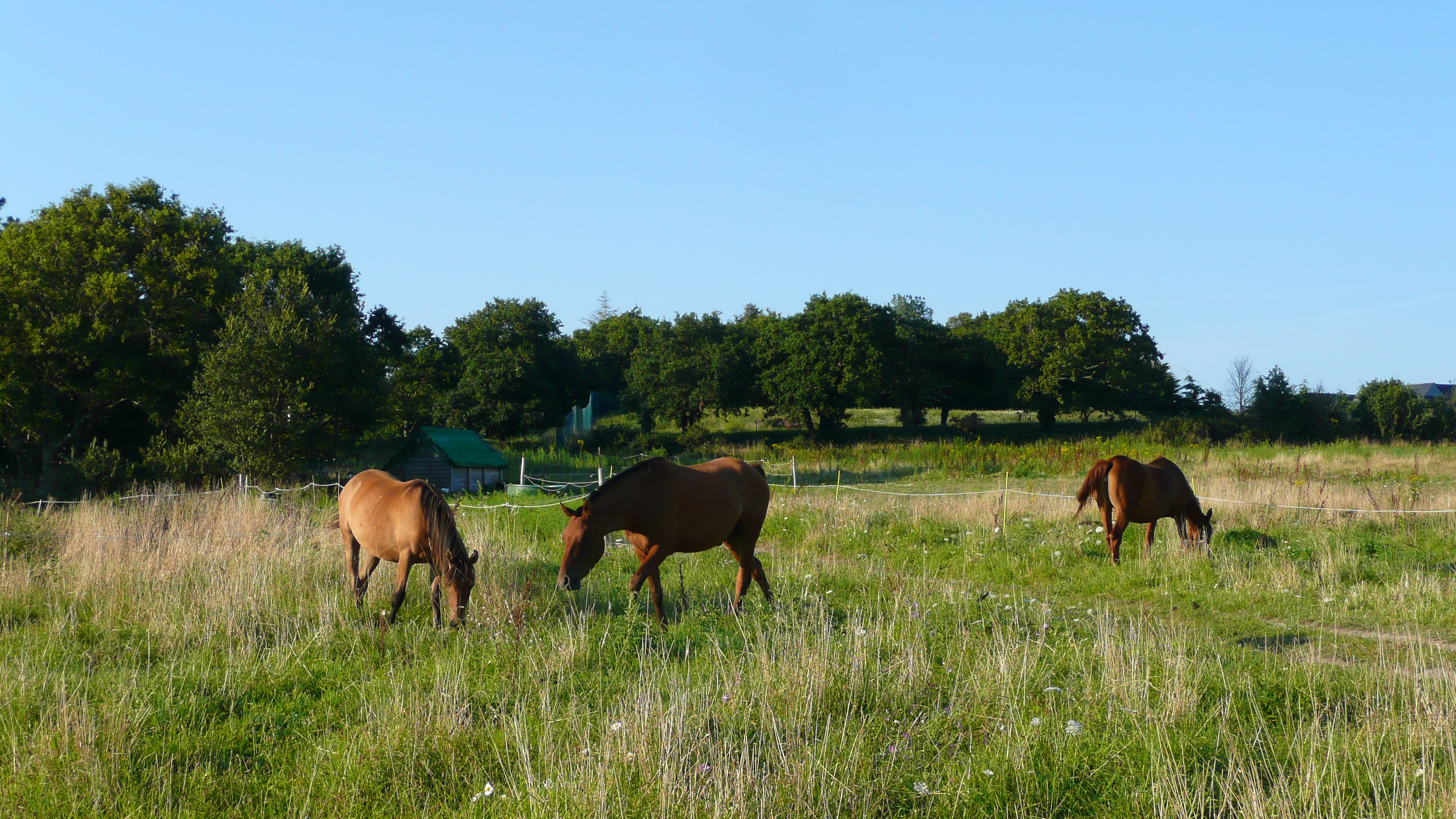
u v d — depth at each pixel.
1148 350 64.25
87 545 10.77
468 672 6.48
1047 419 65.81
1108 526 11.95
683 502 8.37
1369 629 8.45
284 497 19.98
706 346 67.44
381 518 8.38
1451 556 11.58
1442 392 84.19
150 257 31.92
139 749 5.15
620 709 5.51
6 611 8.48
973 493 21.28
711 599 9.45
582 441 51.19
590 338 99.69
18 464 32.12
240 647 7.22
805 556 12.83
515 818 4.17
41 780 4.63
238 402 26.06
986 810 4.36
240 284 34.22
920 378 66.81
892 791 4.51
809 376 60.25
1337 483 22.56
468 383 58.66
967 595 9.06
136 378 30.98
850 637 6.82
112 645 7.34
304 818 4.32
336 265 44.69
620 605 9.12
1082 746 4.90
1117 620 7.67
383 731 5.16
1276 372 55.62
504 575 9.80
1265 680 6.04
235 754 5.23
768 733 5.13
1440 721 4.97
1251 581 10.07
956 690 5.88
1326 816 4.14
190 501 16.08
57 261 30.16
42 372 30.02
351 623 7.89
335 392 31.00
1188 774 4.63
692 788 4.27
